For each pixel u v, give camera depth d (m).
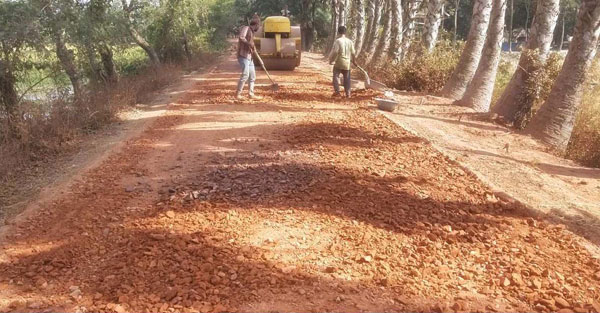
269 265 3.74
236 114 9.98
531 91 9.22
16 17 8.89
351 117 9.45
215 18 38.22
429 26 15.07
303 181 5.71
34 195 5.53
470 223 4.58
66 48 11.13
